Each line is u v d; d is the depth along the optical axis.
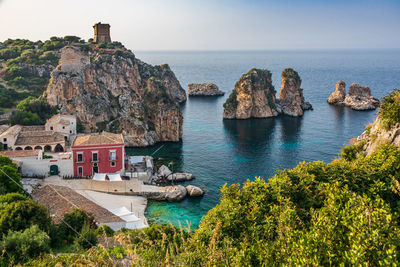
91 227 47.06
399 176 35.22
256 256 21.50
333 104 199.38
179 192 73.31
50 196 58.03
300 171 36.88
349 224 21.03
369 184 34.84
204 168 92.75
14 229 37.97
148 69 164.88
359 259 17.02
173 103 124.75
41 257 31.72
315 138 123.38
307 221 29.16
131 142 114.44
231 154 105.19
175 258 21.89
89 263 23.50
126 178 78.44
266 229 26.08
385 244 17.84
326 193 31.19
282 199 30.67
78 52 117.25
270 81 189.75
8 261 30.89
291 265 18.09
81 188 70.81
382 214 20.75
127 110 120.31
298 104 175.75
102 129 114.31
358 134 127.50
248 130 140.12
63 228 43.59
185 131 138.75
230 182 83.25
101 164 77.31
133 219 56.44
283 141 119.88
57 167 74.56
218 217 29.72
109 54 138.38
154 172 88.44
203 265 20.44
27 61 151.25
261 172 89.69
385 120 47.88
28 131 88.38
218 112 184.00
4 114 104.44
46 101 113.69
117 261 24.09
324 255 18.91
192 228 60.62
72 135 96.31
